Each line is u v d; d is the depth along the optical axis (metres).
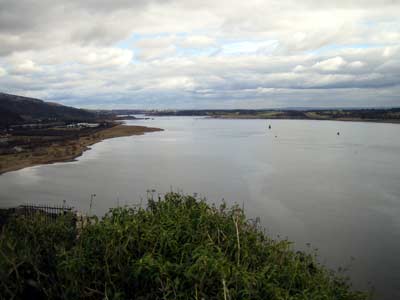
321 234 16.91
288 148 56.00
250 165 38.62
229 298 4.20
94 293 4.71
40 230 5.74
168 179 30.52
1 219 9.99
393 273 13.07
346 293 5.35
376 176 31.83
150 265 4.59
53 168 37.22
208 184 28.38
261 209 21.19
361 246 15.49
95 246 5.16
